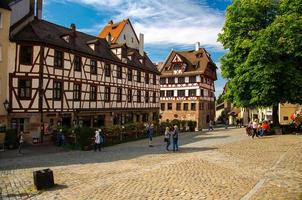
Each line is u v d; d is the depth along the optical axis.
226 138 28.70
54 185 11.91
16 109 26.81
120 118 39.84
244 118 64.56
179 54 60.59
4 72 26.34
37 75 27.52
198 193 10.06
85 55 33.06
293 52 25.83
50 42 28.36
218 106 86.75
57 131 27.42
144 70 45.78
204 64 59.59
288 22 25.16
